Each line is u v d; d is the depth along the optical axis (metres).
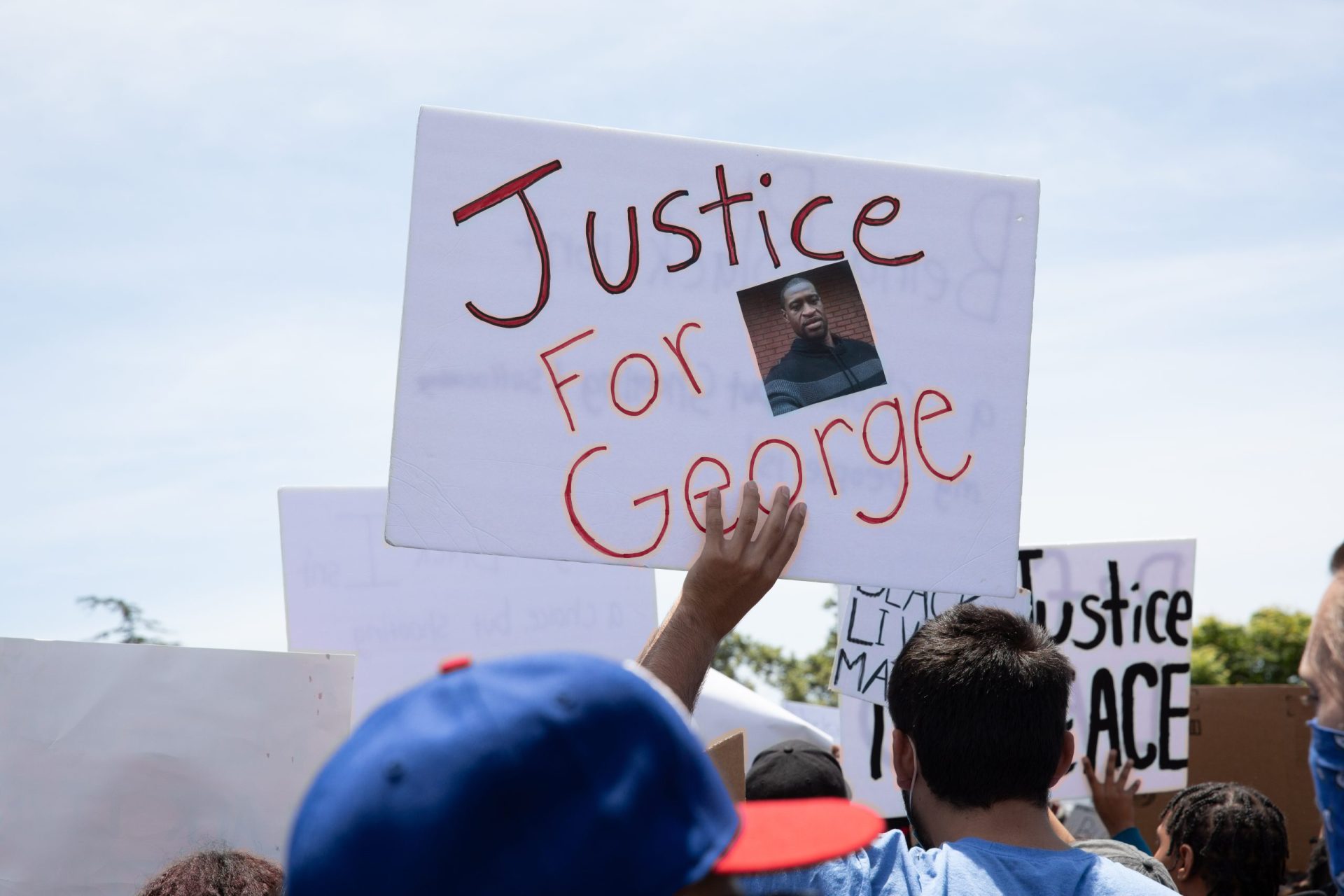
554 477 2.57
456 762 1.00
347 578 4.40
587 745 1.03
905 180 2.74
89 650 3.01
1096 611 4.98
